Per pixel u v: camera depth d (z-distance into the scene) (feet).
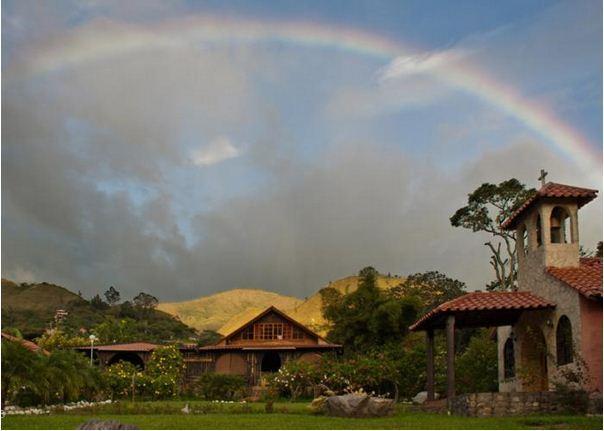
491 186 203.21
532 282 88.89
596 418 64.49
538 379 91.76
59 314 406.41
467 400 72.79
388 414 74.90
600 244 118.21
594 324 75.72
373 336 174.50
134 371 144.25
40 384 91.30
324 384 136.67
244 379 169.07
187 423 65.10
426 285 235.81
